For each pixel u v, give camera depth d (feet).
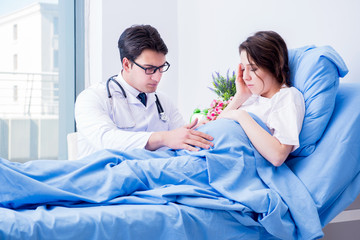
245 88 5.43
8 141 10.39
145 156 4.33
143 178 3.88
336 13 5.87
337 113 4.48
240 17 8.18
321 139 4.42
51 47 10.72
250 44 4.75
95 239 3.00
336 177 4.09
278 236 3.69
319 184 4.10
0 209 2.99
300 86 4.69
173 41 10.82
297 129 4.25
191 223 3.43
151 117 6.10
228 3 8.57
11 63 10.33
